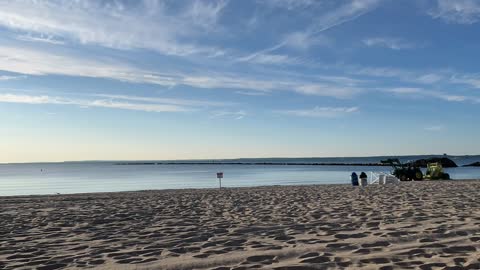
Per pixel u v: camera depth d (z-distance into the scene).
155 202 12.98
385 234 6.14
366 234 6.27
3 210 11.58
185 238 6.58
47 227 8.23
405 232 6.22
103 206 12.10
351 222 7.51
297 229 7.02
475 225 6.62
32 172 87.44
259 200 12.66
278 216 8.81
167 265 4.88
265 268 4.59
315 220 8.01
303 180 37.22
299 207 10.33
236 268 4.63
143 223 8.43
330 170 62.53
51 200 15.17
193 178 46.41
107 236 7.00
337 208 9.73
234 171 68.88
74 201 14.35
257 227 7.38
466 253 4.91
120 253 5.62
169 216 9.47
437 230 6.25
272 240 6.17
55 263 5.16
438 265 4.42
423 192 13.20
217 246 5.89
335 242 5.77
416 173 24.52
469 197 11.15
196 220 8.65
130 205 12.20
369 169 63.91
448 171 48.69
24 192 29.53
